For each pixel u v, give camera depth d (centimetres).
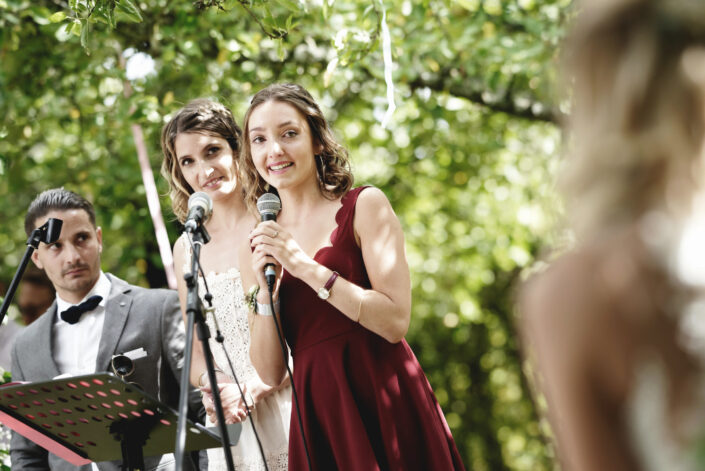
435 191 1049
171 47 620
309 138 320
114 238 852
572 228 123
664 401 110
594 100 120
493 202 1065
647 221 114
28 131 713
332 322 302
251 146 322
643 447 112
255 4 448
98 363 359
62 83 707
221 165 377
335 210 315
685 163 113
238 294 365
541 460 1355
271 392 354
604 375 114
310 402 302
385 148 1003
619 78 117
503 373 1383
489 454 1380
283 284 311
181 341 368
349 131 976
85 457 299
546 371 121
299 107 320
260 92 327
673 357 109
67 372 364
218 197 377
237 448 355
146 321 366
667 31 115
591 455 115
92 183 777
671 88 114
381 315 293
